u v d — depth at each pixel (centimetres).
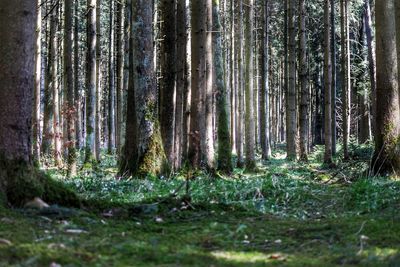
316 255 481
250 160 1777
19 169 632
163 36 1484
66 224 550
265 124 2420
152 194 996
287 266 433
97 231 543
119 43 2625
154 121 1318
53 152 2073
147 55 1317
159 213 690
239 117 2227
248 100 1792
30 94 659
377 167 1270
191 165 1452
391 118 1272
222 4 3262
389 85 1280
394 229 572
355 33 3422
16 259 404
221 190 1052
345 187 1105
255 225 649
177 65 1597
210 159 1485
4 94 640
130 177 1281
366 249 488
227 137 1573
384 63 1288
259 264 440
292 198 938
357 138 3544
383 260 446
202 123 1475
